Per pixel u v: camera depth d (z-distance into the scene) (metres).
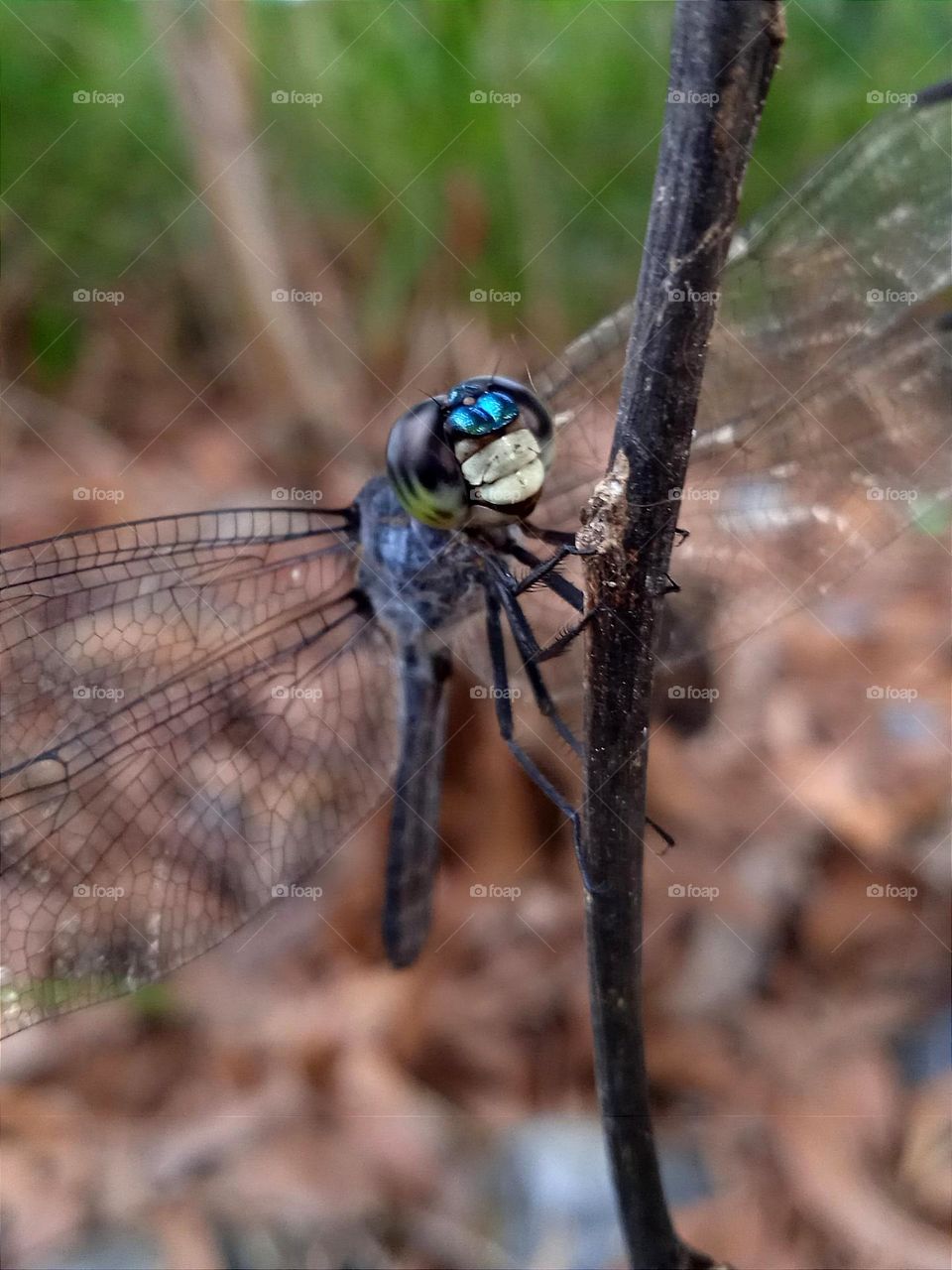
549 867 0.06
